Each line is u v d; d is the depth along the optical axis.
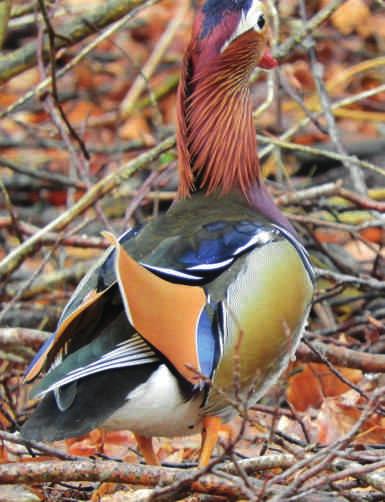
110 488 8.77
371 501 7.88
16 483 7.33
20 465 7.35
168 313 7.77
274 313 8.44
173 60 19.09
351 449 9.03
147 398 7.86
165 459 10.21
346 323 12.07
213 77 9.47
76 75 18.48
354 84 17.66
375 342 11.67
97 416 7.55
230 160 9.55
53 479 7.36
